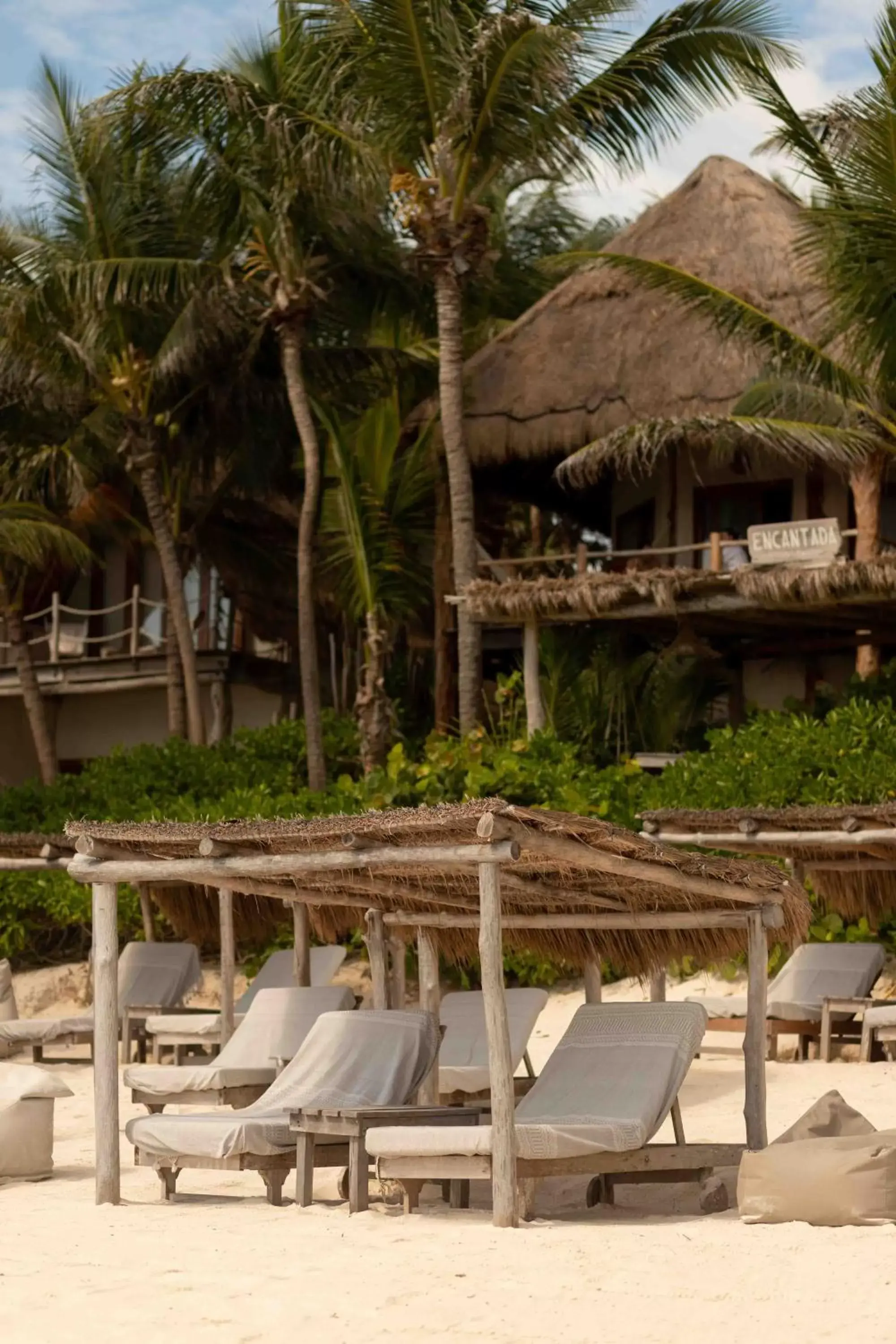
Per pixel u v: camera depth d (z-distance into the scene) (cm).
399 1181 882
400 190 2170
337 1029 991
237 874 923
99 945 952
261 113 2281
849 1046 1534
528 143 2178
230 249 2461
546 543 3256
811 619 2211
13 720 3244
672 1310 647
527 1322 636
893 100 1738
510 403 2498
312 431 2345
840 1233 778
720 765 1862
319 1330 636
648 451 2545
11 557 2759
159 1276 737
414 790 1991
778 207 2531
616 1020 959
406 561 2520
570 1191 977
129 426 2528
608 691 2300
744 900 970
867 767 1753
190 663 2558
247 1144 901
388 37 2119
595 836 846
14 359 2494
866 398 1998
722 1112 1201
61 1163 1107
